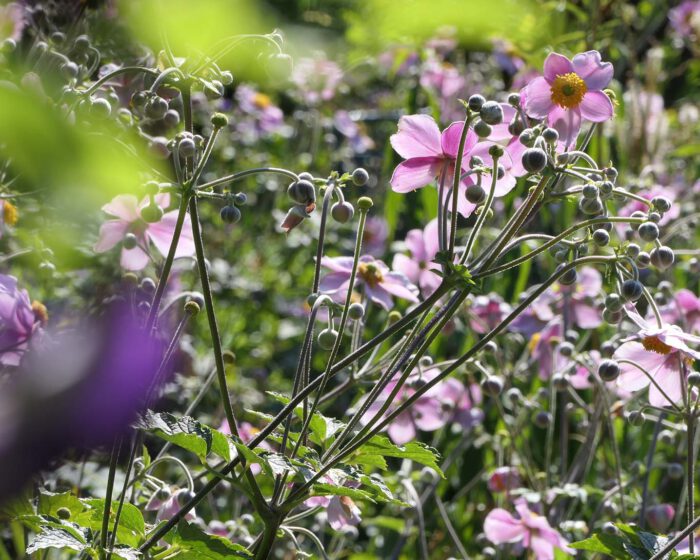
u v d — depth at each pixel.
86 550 1.82
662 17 4.42
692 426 1.98
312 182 1.92
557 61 1.93
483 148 1.92
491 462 2.58
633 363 2.00
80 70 1.97
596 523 2.32
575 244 1.92
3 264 2.18
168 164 2.04
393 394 1.86
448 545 2.50
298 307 3.87
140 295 2.03
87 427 0.86
